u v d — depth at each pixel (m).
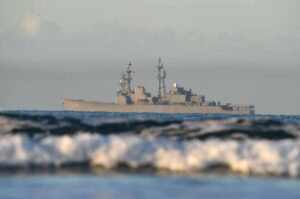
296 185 171.00
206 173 188.88
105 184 170.75
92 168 196.12
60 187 165.50
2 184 169.50
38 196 153.88
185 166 194.38
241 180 177.88
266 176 184.62
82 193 157.62
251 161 195.00
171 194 157.12
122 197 153.25
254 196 155.62
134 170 193.75
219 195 156.50
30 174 184.75
